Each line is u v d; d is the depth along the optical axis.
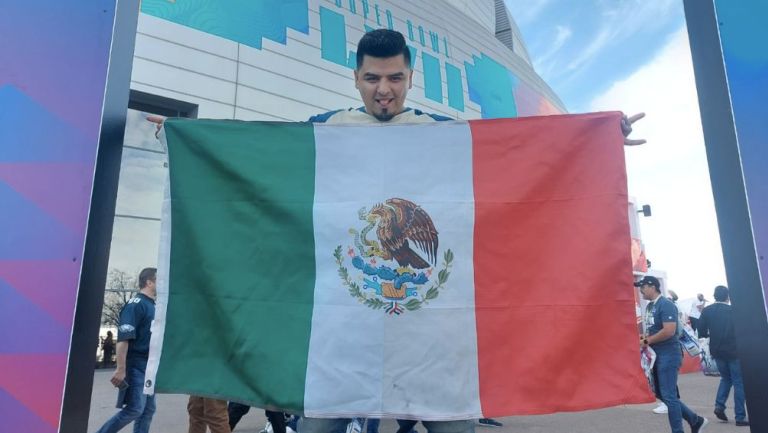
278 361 1.94
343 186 2.12
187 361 1.99
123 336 4.14
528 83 22.91
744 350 1.66
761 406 1.62
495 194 2.10
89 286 1.75
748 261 1.70
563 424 6.05
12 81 1.82
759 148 1.77
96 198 1.80
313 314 1.98
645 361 4.71
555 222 2.07
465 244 2.05
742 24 1.86
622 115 2.15
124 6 1.97
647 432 5.61
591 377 1.94
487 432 5.61
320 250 2.05
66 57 1.88
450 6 20.64
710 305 6.45
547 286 2.01
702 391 9.32
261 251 2.06
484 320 1.98
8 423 1.64
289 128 2.19
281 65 14.05
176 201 2.12
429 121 2.38
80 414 1.67
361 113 2.36
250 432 5.29
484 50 20.62
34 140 1.80
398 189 2.10
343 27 15.52
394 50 2.19
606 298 2.00
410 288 2.00
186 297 2.05
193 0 12.38
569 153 2.13
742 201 1.73
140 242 12.21
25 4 1.88
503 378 1.93
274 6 13.97
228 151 2.15
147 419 4.42
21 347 1.67
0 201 1.74
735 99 1.81
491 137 2.16
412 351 1.94
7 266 1.71
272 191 2.11
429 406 1.90
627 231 2.05
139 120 12.57
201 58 12.87
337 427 2.02
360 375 1.92
